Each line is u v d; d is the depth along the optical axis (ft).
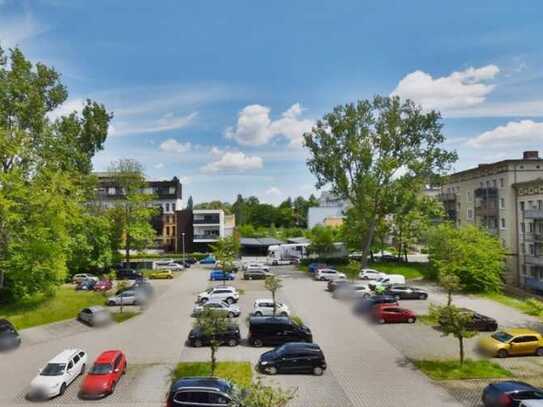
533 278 174.81
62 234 142.20
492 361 89.86
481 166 209.97
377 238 226.99
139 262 228.84
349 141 192.75
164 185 318.04
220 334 97.25
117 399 71.87
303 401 71.15
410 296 147.54
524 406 61.00
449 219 237.45
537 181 173.06
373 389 75.97
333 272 187.32
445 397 72.95
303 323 116.47
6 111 152.97
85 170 184.75
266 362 82.17
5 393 74.13
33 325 113.80
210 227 314.76
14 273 130.31
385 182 194.49
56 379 73.51
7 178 132.77
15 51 153.38
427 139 192.95
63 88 165.37
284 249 264.93
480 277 158.51
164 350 95.45
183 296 156.46
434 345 99.19
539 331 110.22
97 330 111.55
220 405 64.90
